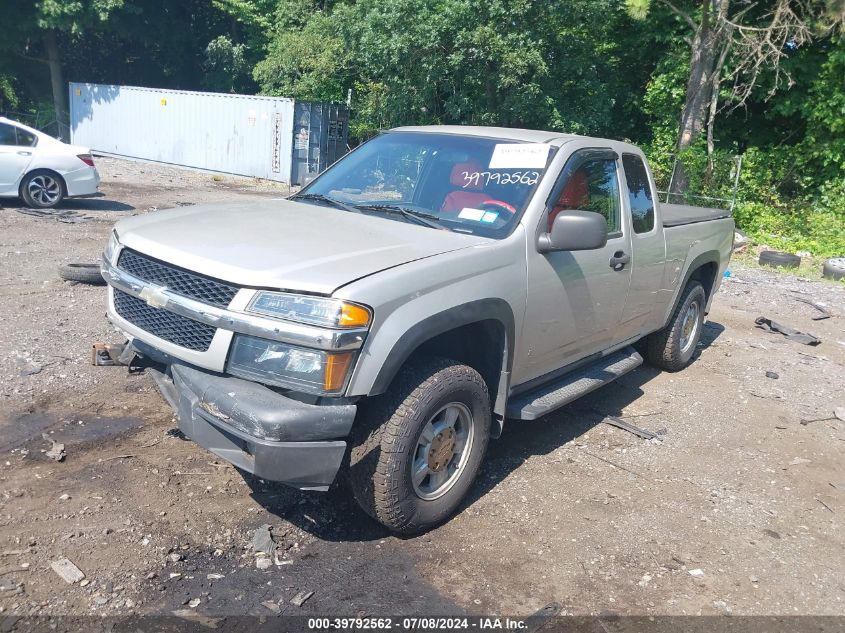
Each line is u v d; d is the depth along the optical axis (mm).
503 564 3496
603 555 3646
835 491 4633
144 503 3664
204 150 23547
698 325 6961
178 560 3266
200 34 35844
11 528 3334
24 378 5016
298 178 21672
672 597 3359
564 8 18797
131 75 37312
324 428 3092
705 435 5352
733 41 16750
